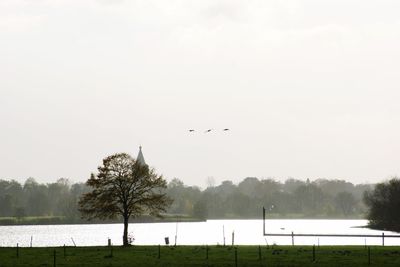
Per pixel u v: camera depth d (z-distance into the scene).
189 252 101.44
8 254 101.00
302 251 101.69
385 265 79.94
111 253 94.81
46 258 93.44
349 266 79.38
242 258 90.56
